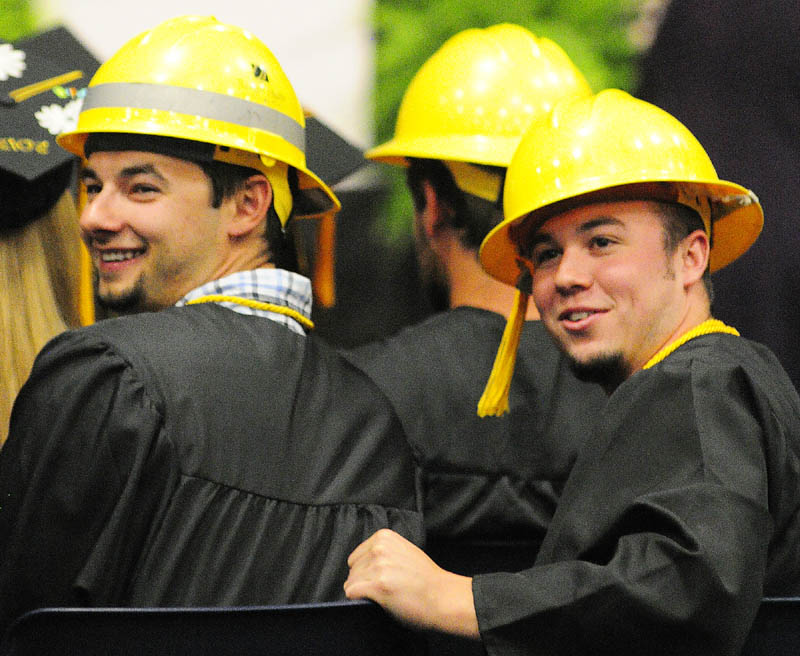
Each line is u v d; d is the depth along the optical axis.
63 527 6.54
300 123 7.79
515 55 9.61
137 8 15.95
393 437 7.50
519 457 8.90
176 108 7.25
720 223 7.66
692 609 5.84
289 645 6.16
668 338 6.96
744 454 6.21
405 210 14.79
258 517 6.72
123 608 6.04
